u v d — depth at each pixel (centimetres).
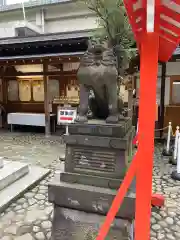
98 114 234
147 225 133
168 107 763
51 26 1127
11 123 958
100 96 208
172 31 141
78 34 802
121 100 229
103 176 190
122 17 207
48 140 781
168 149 582
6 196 327
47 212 299
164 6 112
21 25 1023
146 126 126
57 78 1017
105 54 188
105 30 221
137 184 132
